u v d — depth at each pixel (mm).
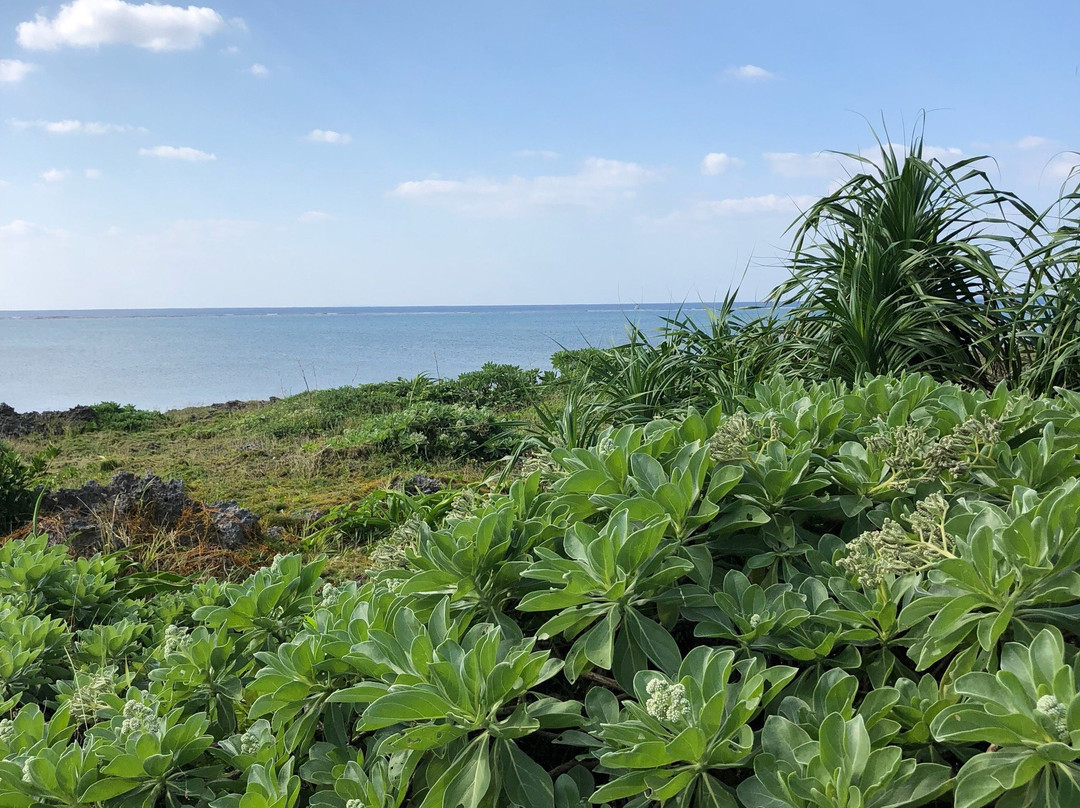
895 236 4906
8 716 2234
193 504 5762
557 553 1667
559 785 1244
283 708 1541
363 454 8539
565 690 1528
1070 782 933
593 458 1743
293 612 2023
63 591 3160
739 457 1637
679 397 5270
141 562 4906
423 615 1596
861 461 1646
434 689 1263
